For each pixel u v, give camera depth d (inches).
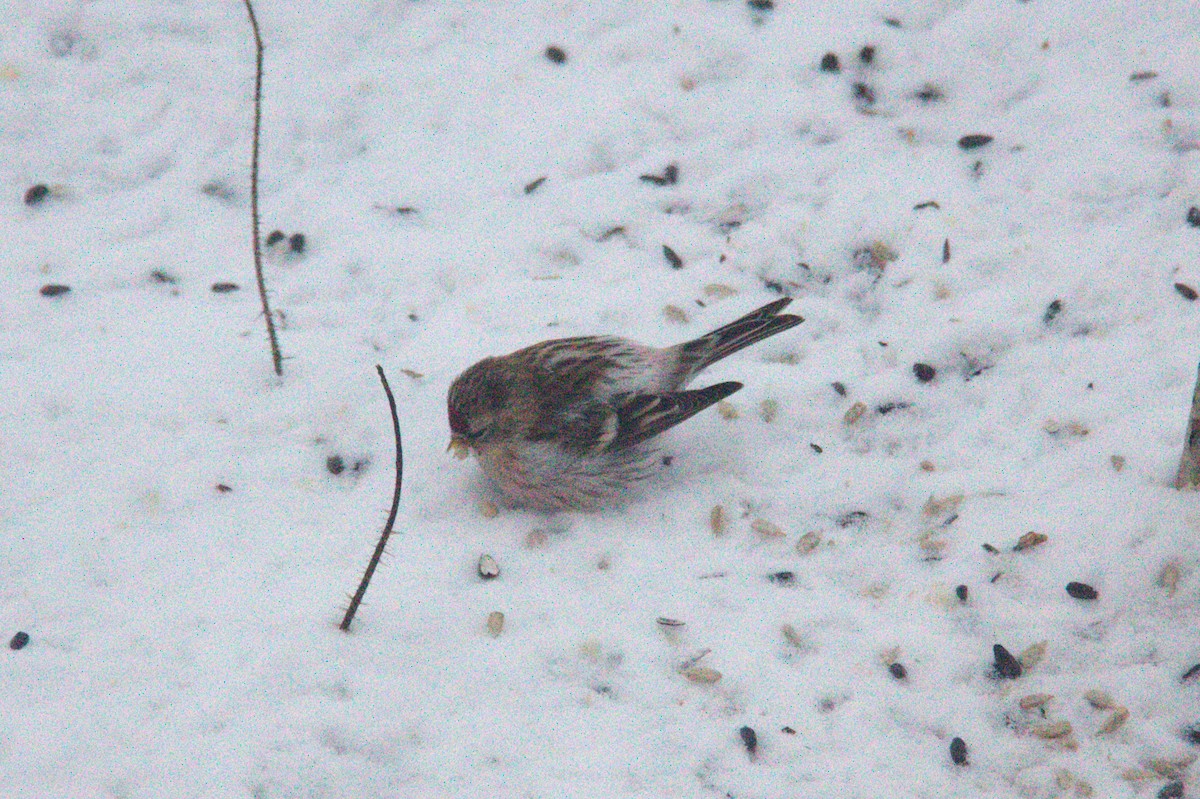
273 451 398.0
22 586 348.5
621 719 320.8
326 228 480.4
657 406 371.9
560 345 386.0
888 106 521.7
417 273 463.2
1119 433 393.4
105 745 306.5
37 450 392.5
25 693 317.7
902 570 360.5
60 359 424.8
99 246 469.7
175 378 419.2
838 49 537.3
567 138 511.2
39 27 535.5
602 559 366.3
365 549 367.2
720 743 315.9
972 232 466.9
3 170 493.4
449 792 302.8
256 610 343.9
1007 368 422.0
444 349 435.8
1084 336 429.1
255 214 397.7
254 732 311.4
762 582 358.3
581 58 542.0
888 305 449.1
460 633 341.7
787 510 381.7
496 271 464.4
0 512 371.6
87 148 503.2
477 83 532.7
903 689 329.1
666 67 536.1
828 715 323.0
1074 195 477.1
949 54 535.5
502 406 363.3
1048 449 393.4
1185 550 356.8
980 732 319.3
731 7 556.7
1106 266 448.8
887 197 482.9
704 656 336.5
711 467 397.1
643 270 464.4
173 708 315.9
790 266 464.8
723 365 431.8
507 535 374.9
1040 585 353.1
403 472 393.7
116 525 369.7
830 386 420.8
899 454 398.9
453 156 506.6
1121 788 305.3
